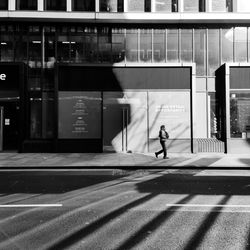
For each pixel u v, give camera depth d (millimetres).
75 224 6766
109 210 7859
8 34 21734
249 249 5391
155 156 19297
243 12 21359
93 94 21359
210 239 5863
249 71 21375
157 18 21281
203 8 22156
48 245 5586
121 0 22125
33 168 15773
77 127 21281
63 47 21812
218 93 21797
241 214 7480
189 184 11367
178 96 21375
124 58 21812
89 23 21688
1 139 21406
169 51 21828
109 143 21312
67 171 14852
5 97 21359
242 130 21250
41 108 21688
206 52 21812
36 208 8070
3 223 6859
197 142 21422
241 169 15586
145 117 21375
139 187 10820
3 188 10742
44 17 21109
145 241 5758
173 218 7164
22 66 20859
